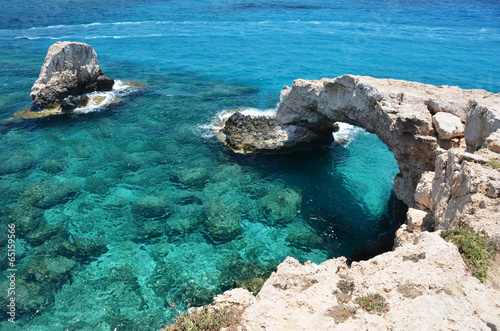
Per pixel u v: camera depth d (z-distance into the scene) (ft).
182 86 152.56
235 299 39.14
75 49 128.36
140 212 78.54
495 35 232.12
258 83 157.69
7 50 197.16
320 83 94.84
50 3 351.67
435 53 193.06
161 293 60.29
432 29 250.57
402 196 75.00
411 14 306.35
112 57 191.42
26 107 126.82
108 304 58.13
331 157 103.76
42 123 116.16
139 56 193.98
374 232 76.13
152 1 370.32
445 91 74.49
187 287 61.52
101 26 261.24
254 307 36.60
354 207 83.51
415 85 79.30
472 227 42.88
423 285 36.45
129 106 130.72
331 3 360.69
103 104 130.72
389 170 97.81
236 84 156.35
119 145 104.58
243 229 75.31
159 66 178.70
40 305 57.57
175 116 123.54
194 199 83.46
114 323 55.01
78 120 119.03
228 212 79.77
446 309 34.01
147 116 122.93
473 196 44.57
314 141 106.42
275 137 103.71
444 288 35.99
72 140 106.52
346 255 69.77
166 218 77.20
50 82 123.75
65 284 61.36
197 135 111.55
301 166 98.78
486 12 316.60
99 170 92.63
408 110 70.08
